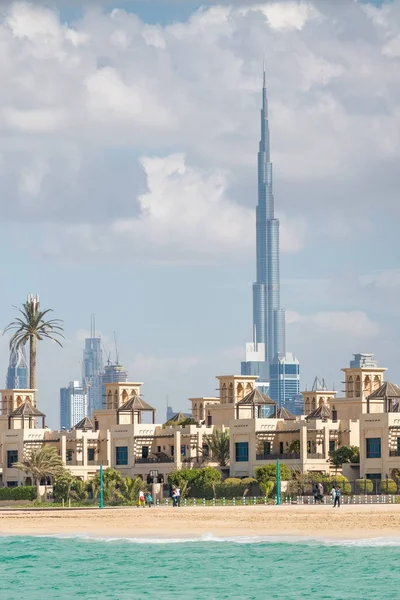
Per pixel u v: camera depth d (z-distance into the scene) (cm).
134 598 11750
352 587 11931
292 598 11462
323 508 17988
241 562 13700
